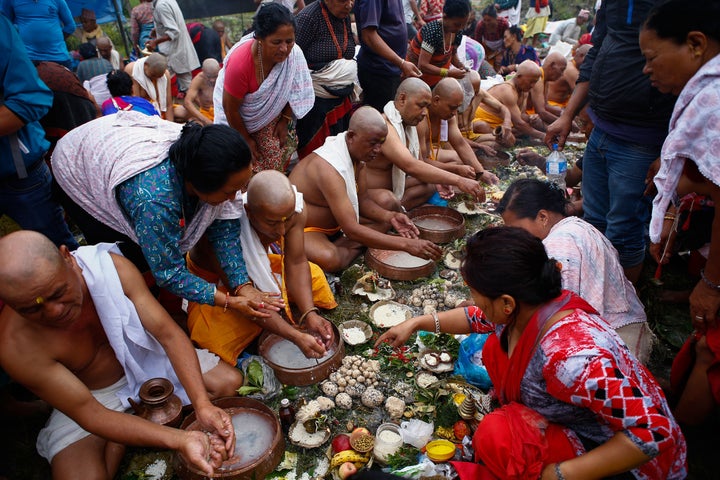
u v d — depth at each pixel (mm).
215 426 2182
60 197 2984
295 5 8125
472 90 5324
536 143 5957
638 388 1642
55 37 5348
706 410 2438
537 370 1811
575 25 10656
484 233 1836
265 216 2738
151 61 5980
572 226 2406
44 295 1870
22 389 2955
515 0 9953
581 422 1874
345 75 4668
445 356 2871
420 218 4348
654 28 2070
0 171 2939
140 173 2369
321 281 3301
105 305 2291
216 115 4172
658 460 1855
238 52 3740
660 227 2250
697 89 1991
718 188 1993
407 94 3814
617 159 3174
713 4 1923
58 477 2268
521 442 1878
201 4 10047
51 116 3562
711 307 2209
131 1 12148
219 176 2221
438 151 4887
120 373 2564
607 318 2449
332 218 3793
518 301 1791
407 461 2330
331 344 2924
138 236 2412
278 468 2352
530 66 5648
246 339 2951
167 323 2395
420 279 3656
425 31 5008
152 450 2510
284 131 4285
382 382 2844
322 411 2643
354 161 3555
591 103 3277
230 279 2793
